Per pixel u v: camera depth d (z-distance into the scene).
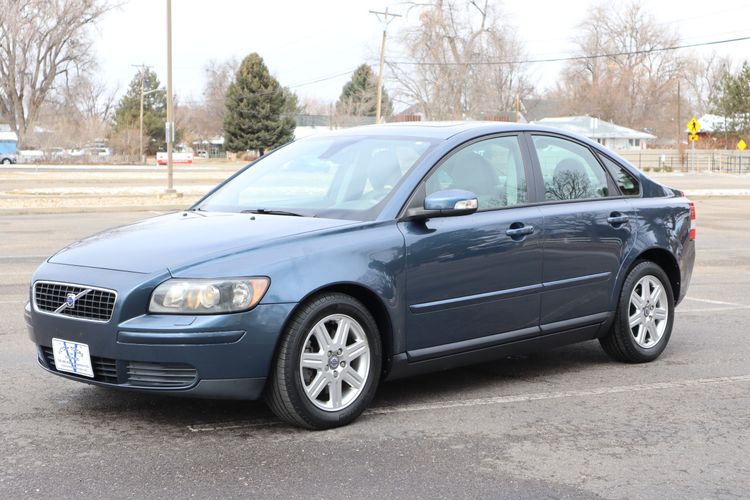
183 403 5.45
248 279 4.62
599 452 4.63
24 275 11.16
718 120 86.44
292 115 90.06
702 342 7.46
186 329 4.51
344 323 4.95
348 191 5.53
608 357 6.90
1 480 4.14
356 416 5.04
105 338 4.61
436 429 5.00
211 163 82.12
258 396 4.73
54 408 5.34
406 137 5.86
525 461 4.48
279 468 4.33
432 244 5.29
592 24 94.12
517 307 5.75
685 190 36.16
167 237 5.07
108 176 47.25
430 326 5.32
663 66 94.62
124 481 4.14
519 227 5.73
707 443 4.80
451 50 60.66
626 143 87.75
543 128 6.27
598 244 6.22
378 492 4.03
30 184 38.09
